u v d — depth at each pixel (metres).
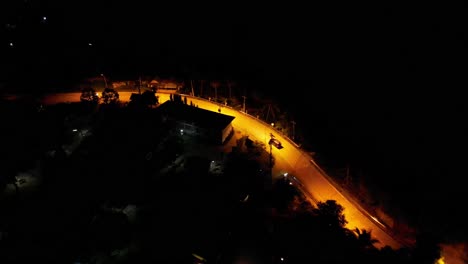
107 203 46.91
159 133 59.59
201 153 60.44
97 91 78.50
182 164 56.25
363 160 67.69
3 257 40.19
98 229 42.53
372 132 75.81
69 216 45.12
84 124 63.38
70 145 58.38
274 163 60.75
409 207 56.91
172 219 46.03
